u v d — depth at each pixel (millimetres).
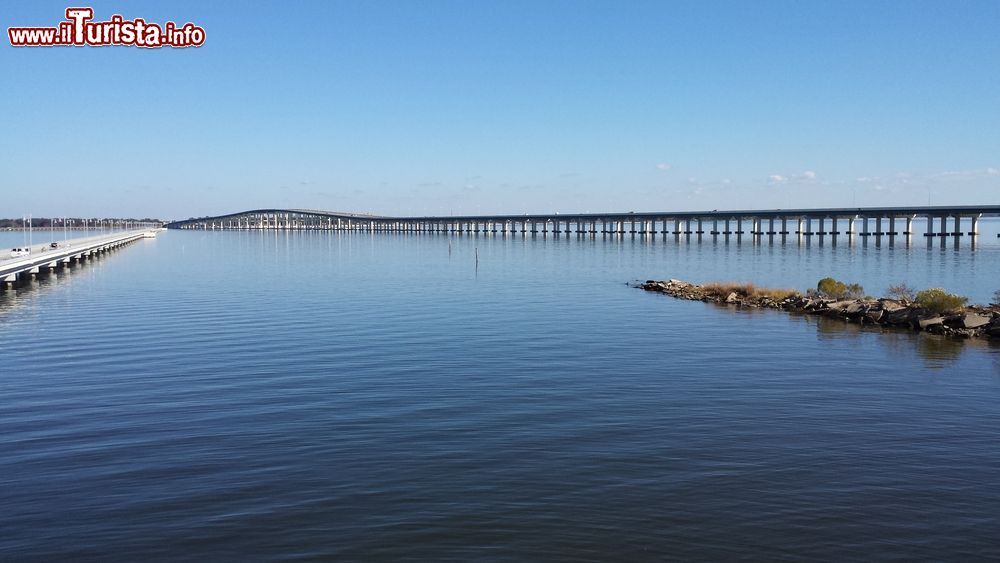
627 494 17844
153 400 27469
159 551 15086
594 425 23734
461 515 16656
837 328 46094
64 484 18750
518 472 19359
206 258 146875
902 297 56000
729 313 54125
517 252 173375
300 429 23422
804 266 119250
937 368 33188
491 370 32719
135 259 142875
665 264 124750
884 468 19672
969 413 25281
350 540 15477
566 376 31359
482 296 68062
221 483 18703
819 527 16016
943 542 15344
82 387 29812
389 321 49781
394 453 20969
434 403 26688
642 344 39844
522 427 23531
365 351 37750
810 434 22750
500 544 15273
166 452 21234
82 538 15688
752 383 29969
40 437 22891
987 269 110562
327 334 43812
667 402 26781
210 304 61531
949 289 78625
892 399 27281
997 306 52469
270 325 47906
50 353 38000
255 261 135125
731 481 18688
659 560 14586
